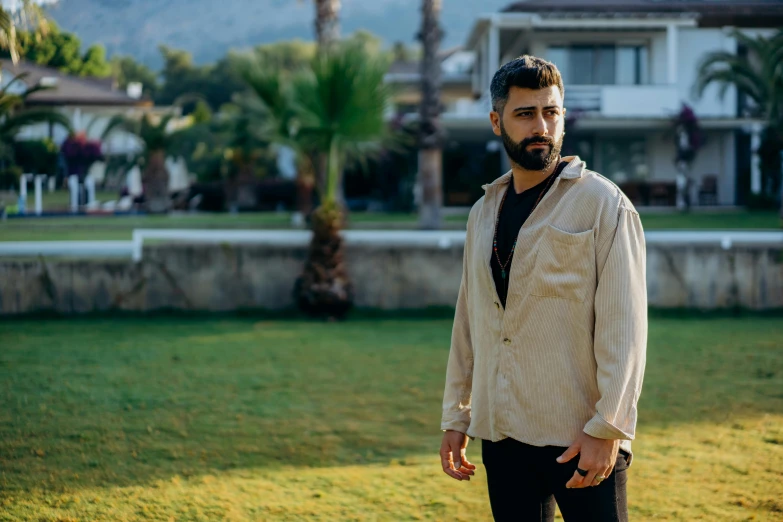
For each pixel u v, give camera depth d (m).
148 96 36.41
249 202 31.83
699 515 3.87
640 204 27.44
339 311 10.39
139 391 6.47
